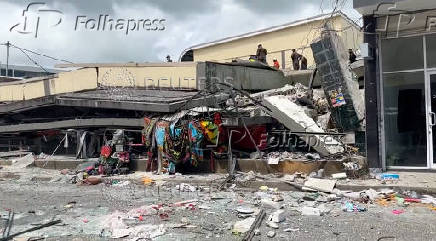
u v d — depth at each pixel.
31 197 10.85
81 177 13.38
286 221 7.84
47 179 13.86
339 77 14.66
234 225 7.58
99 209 9.18
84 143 15.87
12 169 15.72
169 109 14.16
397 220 7.88
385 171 12.10
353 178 11.12
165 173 13.19
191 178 12.27
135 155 14.68
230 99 15.26
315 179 10.84
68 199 10.43
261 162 12.26
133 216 8.38
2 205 9.88
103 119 15.56
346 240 6.76
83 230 7.56
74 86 21.17
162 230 7.35
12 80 29.55
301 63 22.89
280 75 21.86
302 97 15.74
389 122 12.36
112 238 7.06
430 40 11.97
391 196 9.54
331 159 11.76
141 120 14.79
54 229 7.68
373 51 12.19
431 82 11.97
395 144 12.28
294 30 28.94
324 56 14.91
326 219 7.98
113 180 12.79
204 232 7.26
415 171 11.99
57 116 19.23
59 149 18.02
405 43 12.24
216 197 10.12
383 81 12.43
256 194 10.40
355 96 14.88
